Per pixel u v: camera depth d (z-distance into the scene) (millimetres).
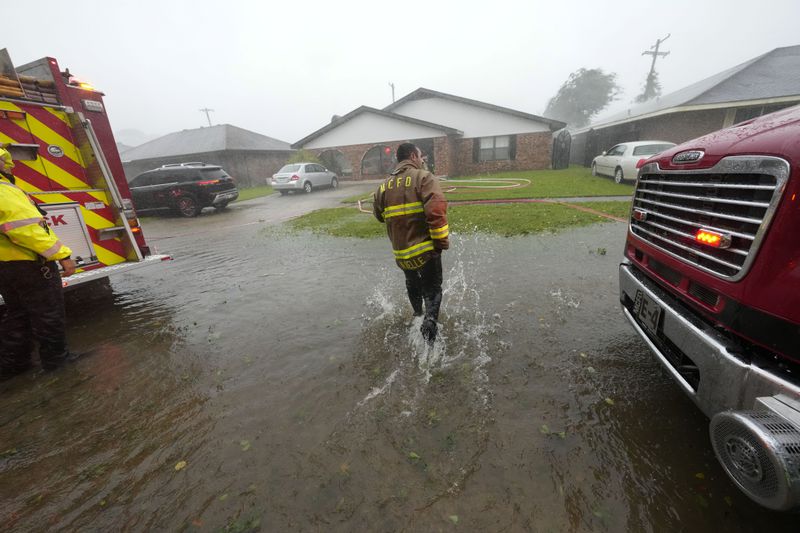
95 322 3928
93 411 2441
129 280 5414
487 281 4305
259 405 2373
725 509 1535
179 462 1953
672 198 1971
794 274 1215
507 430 2018
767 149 1328
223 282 5016
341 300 4051
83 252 3992
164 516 1648
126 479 1871
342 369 2707
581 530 1478
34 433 2262
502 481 1710
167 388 2639
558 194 11078
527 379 2455
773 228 1275
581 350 2770
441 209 2555
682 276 1845
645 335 2148
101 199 4137
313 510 1620
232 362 2918
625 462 1782
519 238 6301
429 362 2715
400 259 2844
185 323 3744
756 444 1167
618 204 8977
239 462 1922
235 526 1570
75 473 1935
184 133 30375
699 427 1973
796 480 1062
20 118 3484
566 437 1950
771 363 1352
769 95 14227
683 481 1672
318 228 8578
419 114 21969
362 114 21891
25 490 1851
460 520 1535
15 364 2934
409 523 1532
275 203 15148
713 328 1607
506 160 21234
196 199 12406
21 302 2781
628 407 2148
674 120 17297
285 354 2979
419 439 1989
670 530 1466
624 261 2605
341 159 23859
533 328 3137
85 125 3873
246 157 27250
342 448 1960
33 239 2537
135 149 30969
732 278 1452
